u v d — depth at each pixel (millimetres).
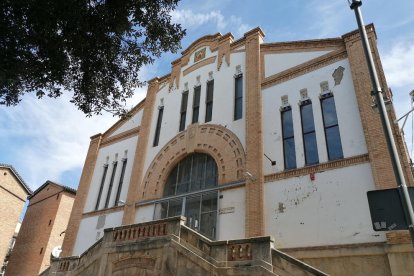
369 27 14820
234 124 17469
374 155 12484
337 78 15000
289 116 15977
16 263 31641
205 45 21797
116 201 21359
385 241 11141
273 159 15297
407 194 5859
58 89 9969
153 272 11758
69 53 9875
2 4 8227
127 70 10977
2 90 9219
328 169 13562
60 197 32281
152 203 18891
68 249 21516
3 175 34125
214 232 15617
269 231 13836
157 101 22969
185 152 18953
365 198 12195
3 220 33250
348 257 11680
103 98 10922
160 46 10961
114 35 10234
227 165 16688
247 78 18062
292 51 17281
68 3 8547
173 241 11633
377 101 6945
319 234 12633
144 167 20734
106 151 24516
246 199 14938
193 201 17344
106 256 13648
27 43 8945
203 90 20172
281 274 8961
